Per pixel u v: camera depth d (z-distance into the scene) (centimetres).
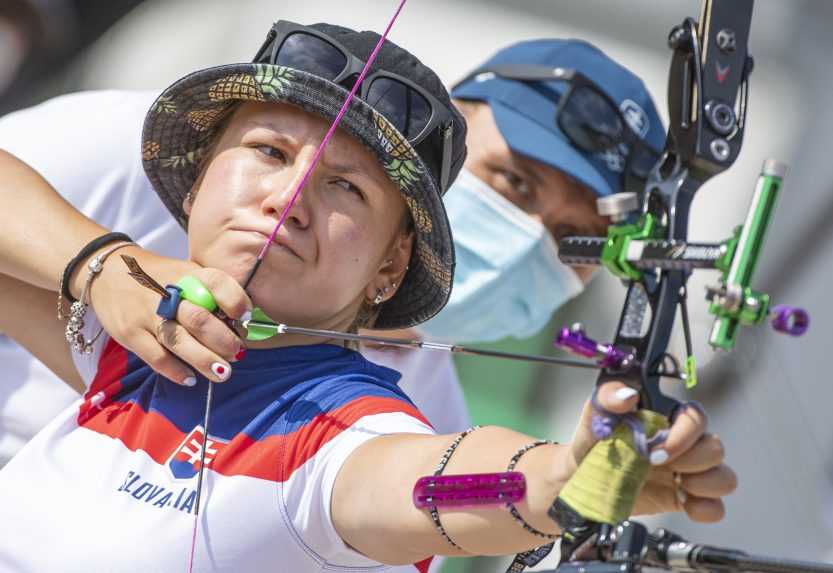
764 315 428
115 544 580
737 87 498
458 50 1650
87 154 906
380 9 1684
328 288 614
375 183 620
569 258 482
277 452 584
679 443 424
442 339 1177
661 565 435
